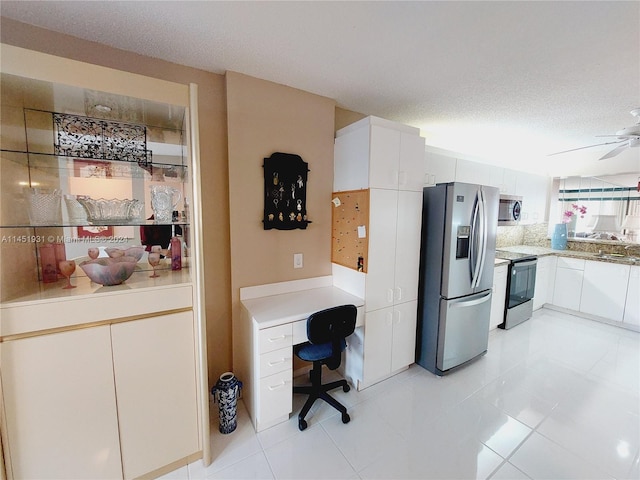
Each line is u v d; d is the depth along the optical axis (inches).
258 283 86.6
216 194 81.0
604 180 157.0
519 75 76.2
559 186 174.6
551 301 161.2
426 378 96.3
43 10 53.1
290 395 73.9
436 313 96.9
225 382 72.3
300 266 93.6
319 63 71.8
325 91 88.2
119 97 51.1
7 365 45.6
